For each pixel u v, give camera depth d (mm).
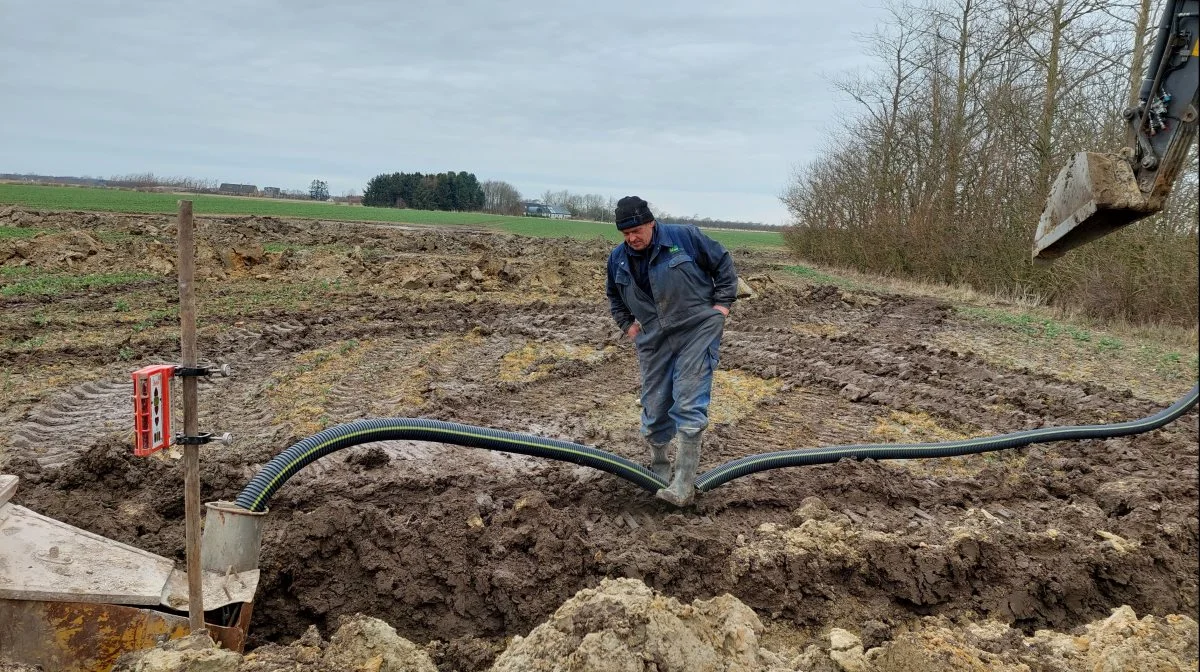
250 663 3137
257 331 11078
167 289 14695
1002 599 4406
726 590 4344
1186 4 3109
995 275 21531
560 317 13156
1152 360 11750
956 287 23047
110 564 3510
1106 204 3295
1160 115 3199
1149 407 8539
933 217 25172
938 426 7727
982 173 22922
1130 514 5242
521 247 30594
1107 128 18109
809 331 13695
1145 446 7051
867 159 30469
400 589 4180
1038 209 19625
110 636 3340
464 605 4176
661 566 4398
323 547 4281
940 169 25531
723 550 4566
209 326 11305
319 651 3314
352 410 7414
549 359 9969
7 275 15711
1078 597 4477
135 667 3025
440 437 4598
